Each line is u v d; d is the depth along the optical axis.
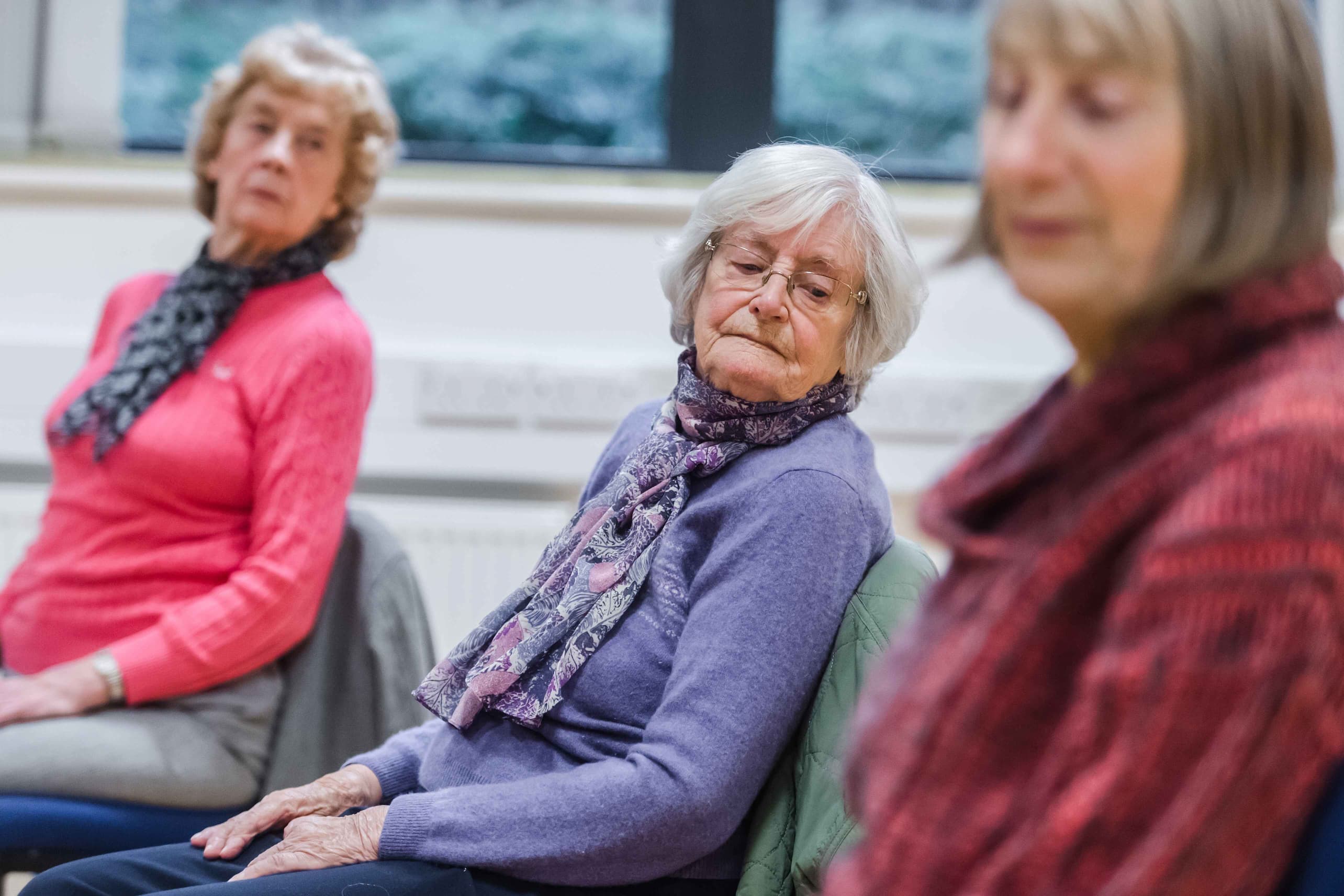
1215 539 0.55
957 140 3.10
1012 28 0.66
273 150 1.97
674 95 3.09
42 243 2.86
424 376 2.77
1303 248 0.63
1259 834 0.56
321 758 1.86
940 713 0.64
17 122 2.95
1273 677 0.54
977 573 0.69
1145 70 0.62
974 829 0.61
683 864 1.25
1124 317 0.66
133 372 1.91
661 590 1.38
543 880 1.25
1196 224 0.62
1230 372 0.61
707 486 1.44
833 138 3.12
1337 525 0.55
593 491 1.62
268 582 1.79
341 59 2.06
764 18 3.07
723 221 1.48
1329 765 0.59
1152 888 0.54
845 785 0.78
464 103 3.11
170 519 1.88
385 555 1.90
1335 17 2.94
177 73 3.08
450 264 2.88
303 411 1.86
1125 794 0.56
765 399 1.44
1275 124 0.62
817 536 1.31
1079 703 0.58
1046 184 0.65
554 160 3.11
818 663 1.29
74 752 1.69
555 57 3.11
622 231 2.89
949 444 2.77
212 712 1.80
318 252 2.03
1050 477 0.67
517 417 2.77
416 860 1.27
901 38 3.11
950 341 2.87
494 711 1.41
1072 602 0.62
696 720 1.23
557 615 1.40
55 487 1.96
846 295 1.45
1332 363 0.59
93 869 1.38
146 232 2.87
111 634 1.86
